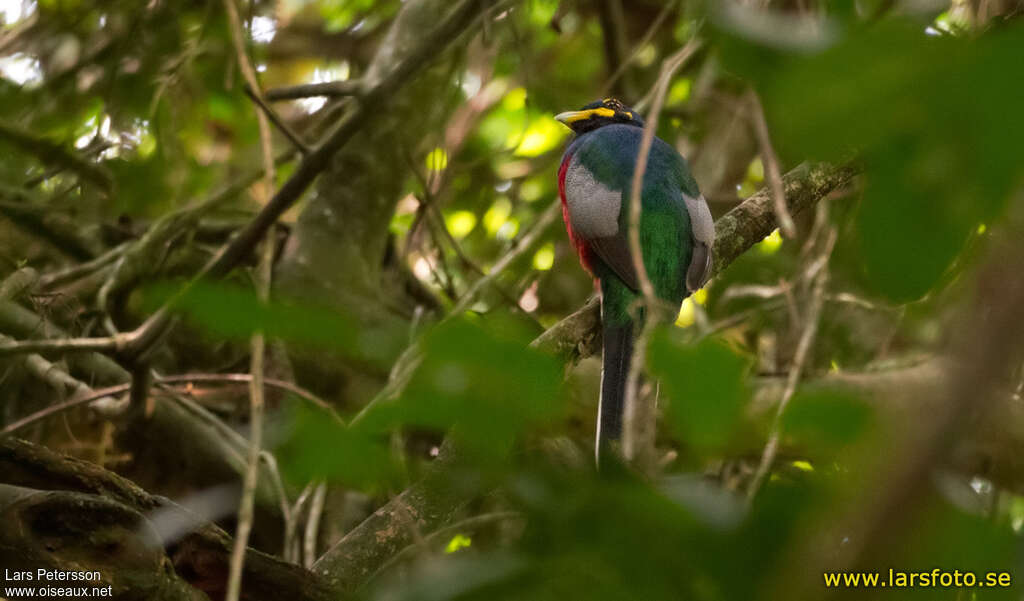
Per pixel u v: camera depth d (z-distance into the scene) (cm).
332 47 1648
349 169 1382
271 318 250
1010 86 188
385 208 1397
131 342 940
